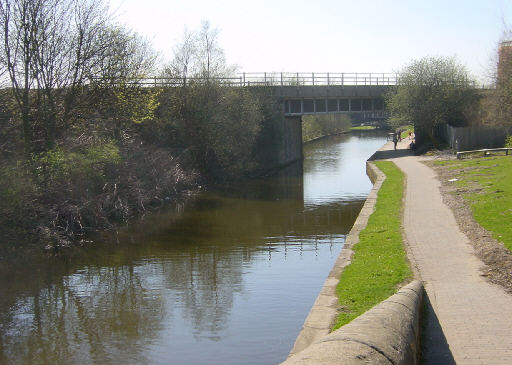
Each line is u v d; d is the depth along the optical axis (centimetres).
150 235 1878
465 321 743
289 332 971
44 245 1689
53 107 2117
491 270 1005
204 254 1603
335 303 862
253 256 1559
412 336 534
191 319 1063
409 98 4419
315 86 4500
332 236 1812
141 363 882
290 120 4691
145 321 1071
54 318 1109
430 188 2239
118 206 2170
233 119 3450
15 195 1625
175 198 2712
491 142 3931
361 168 4125
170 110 3212
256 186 3219
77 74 2222
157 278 1366
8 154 1895
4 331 1045
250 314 1074
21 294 1273
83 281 1365
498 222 1411
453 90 4362
